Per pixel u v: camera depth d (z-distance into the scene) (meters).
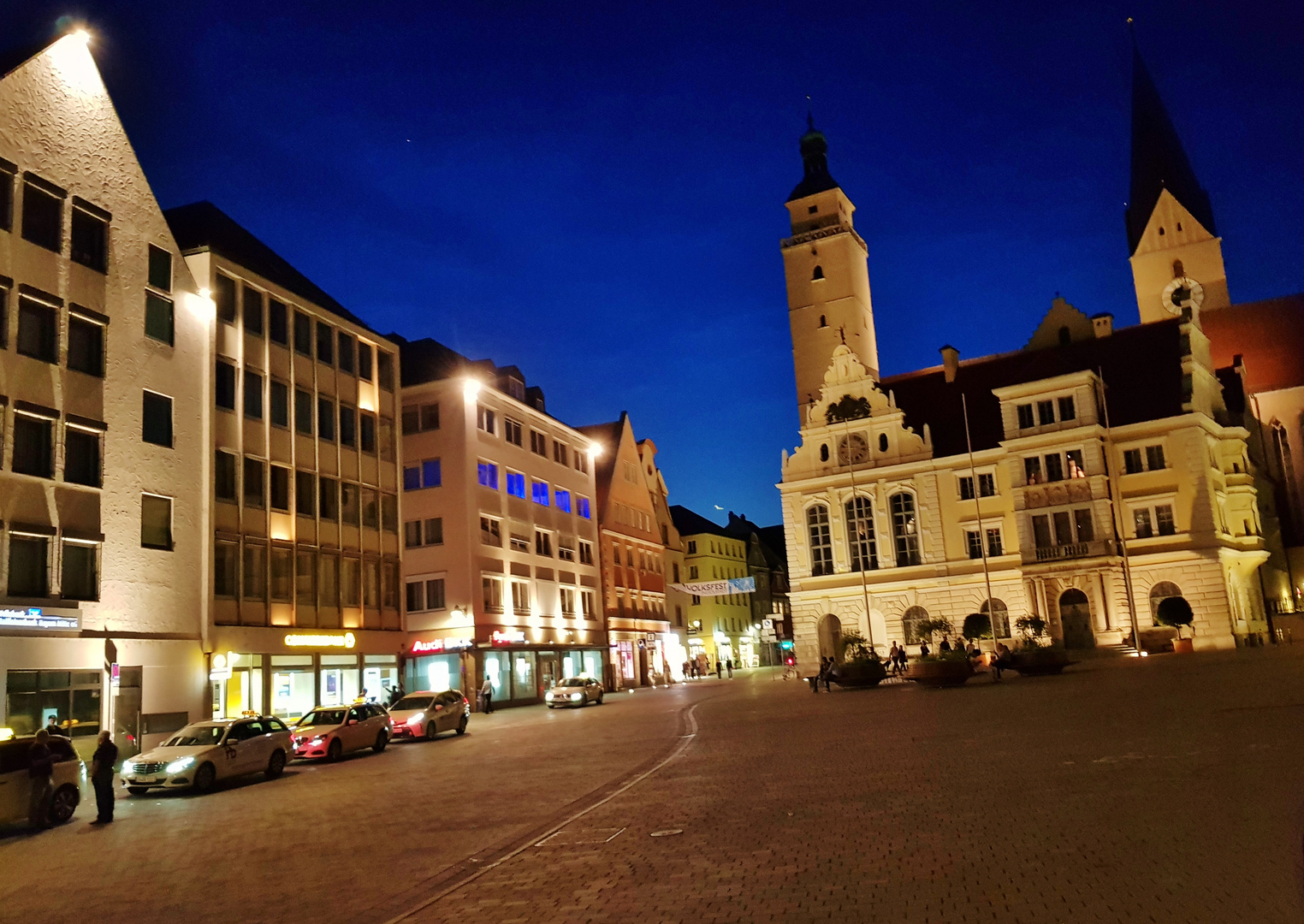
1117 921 6.83
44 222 29.98
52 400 29.39
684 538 104.75
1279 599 72.75
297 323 41.53
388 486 46.50
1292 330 82.31
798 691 44.03
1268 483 74.94
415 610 53.66
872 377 70.94
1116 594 59.91
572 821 13.32
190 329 35.44
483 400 56.62
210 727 24.47
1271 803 10.39
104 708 29.69
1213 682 27.92
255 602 37.06
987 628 61.53
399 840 13.41
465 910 8.95
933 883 8.33
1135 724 18.78
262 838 14.85
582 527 68.88
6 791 17.66
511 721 41.31
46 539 28.78
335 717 30.38
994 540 64.88
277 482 39.06
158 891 11.32
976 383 70.94
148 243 33.88
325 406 42.78
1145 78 98.69
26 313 29.02
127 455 31.91
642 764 19.83
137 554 31.83
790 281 90.88
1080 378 62.09
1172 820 9.96
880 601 67.81
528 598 59.50
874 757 17.28
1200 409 61.78
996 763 15.16
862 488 69.31
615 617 73.25
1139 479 61.44
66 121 31.08
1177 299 66.31
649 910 8.33
